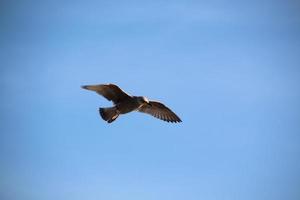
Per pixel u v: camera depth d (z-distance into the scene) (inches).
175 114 1111.0
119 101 1047.6
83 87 1032.2
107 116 1047.6
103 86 1031.0
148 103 1074.1
